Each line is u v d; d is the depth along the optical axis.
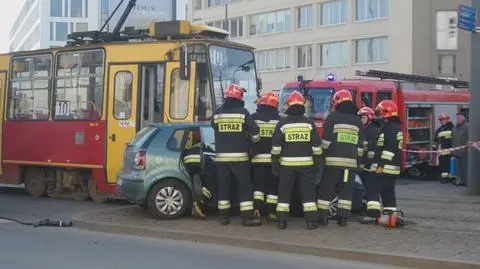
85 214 10.77
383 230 8.95
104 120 12.62
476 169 13.64
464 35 43.97
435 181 17.97
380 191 9.40
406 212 11.05
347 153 9.07
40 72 13.79
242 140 9.26
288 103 9.05
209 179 10.04
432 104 18.86
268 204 9.68
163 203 10.02
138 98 12.31
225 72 12.30
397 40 45.41
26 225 10.29
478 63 13.55
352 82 17.06
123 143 12.41
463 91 20.41
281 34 54.75
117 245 8.57
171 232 9.03
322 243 8.06
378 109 9.58
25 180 14.13
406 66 44.78
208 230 9.07
